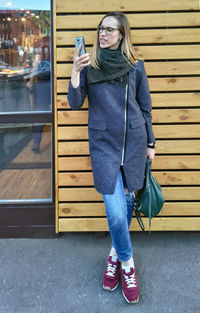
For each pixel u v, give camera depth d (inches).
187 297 70.8
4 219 95.0
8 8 88.7
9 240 94.8
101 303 69.2
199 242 94.4
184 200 93.5
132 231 100.2
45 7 88.4
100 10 82.8
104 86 64.9
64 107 87.7
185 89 86.7
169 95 87.0
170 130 88.7
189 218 93.7
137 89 70.5
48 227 95.7
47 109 92.4
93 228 93.9
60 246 91.6
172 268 81.2
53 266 81.7
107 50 64.6
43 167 95.8
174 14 83.0
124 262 70.0
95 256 86.7
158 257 86.1
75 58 59.7
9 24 89.7
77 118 87.9
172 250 89.8
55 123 88.3
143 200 73.9
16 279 76.5
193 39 84.2
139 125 67.4
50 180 96.1
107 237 97.1
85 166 90.4
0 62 91.0
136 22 83.4
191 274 78.8
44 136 94.0
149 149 74.1
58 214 93.8
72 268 81.0
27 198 96.2
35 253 87.7
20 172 96.7
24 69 91.0
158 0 82.4
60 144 89.4
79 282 75.9
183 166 90.7
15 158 96.3
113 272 73.9
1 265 81.7
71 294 71.9
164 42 84.4
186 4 82.7
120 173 68.2
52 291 72.7
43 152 95.1
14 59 90.9
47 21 88.4
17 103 92.6
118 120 64.9
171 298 70.5
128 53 65.7
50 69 90.0
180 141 89.2
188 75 86.9
